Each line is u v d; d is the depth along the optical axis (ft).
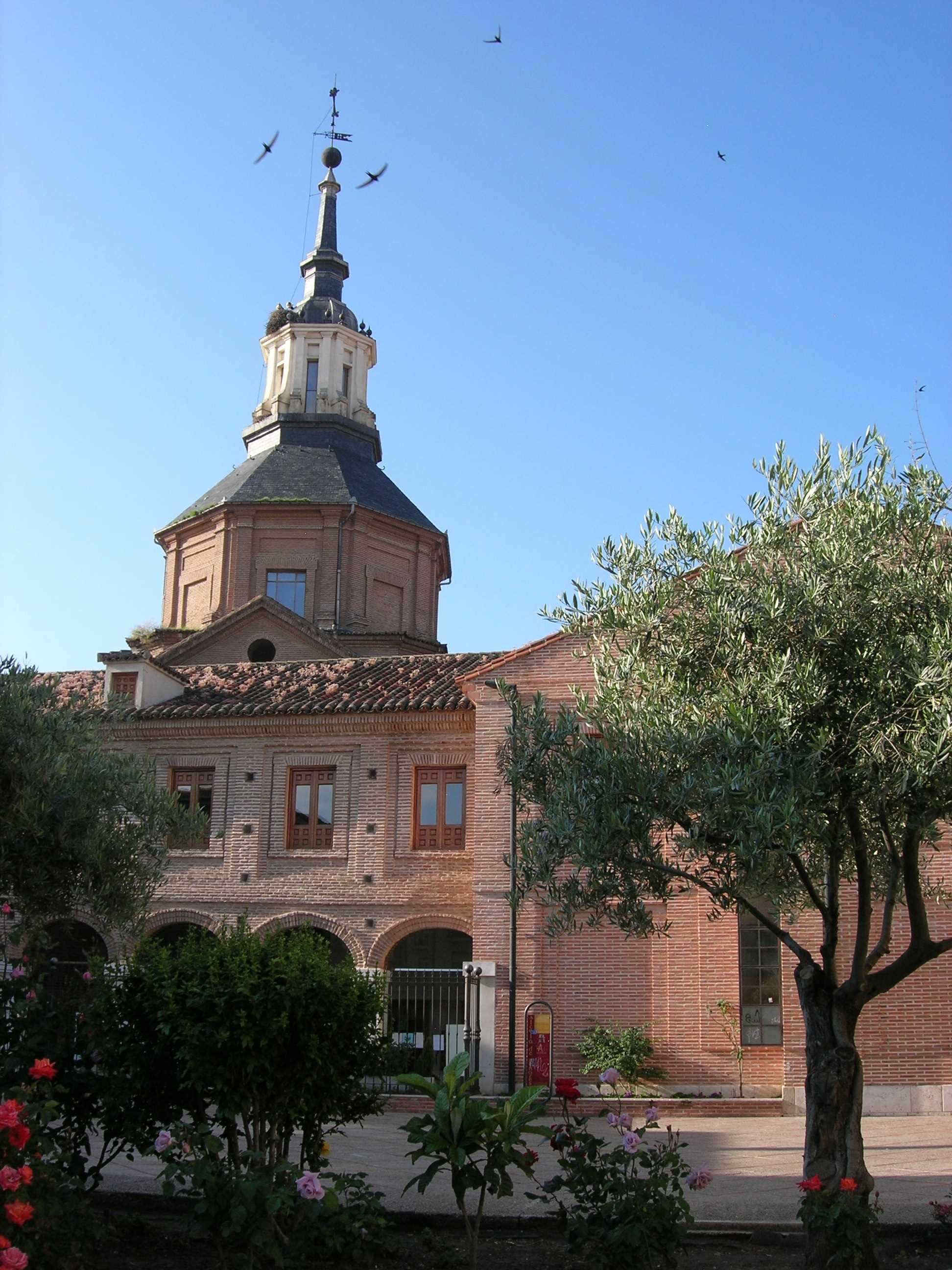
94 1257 32.09
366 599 127.13
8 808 48.49
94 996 35.76
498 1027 71.51
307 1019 35.04
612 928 72.02
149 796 54.44
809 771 32.50
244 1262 29.63
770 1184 43.98
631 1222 31.07
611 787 34.17
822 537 36.01
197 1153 30.63
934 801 33.47
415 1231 38.17
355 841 81.66
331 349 144.66
